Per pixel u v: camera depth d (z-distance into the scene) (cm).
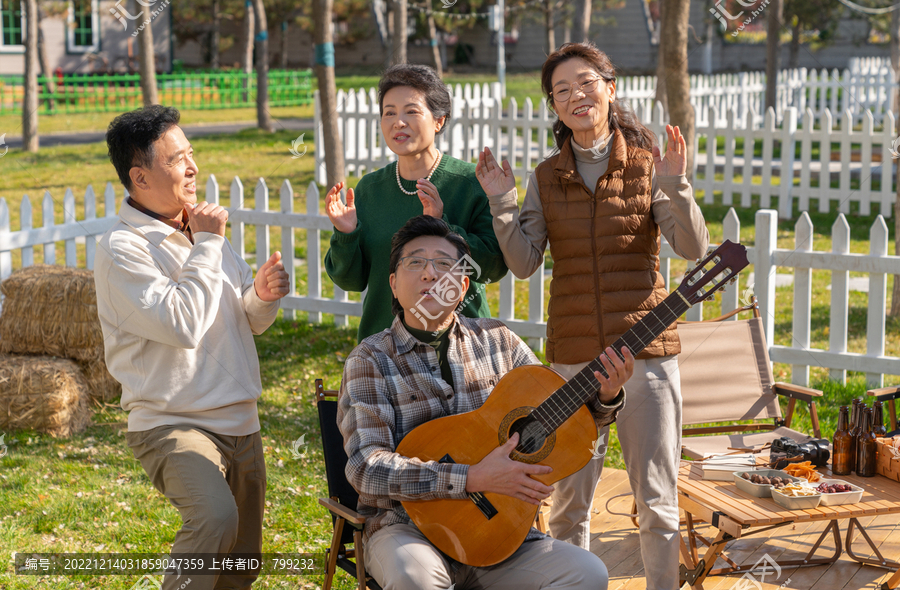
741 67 2434
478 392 248
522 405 239
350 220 279
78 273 504
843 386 507
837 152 1355
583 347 268
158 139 236
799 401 486
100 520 360
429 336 243
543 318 579
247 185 1146
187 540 225
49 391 451
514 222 267
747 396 378
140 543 342
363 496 241
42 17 2003
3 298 528
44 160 1366
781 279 769
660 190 265
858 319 639
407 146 282
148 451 237
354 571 249
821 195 1016
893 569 304
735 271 240
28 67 1409
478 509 229
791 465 297
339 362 572
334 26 2922
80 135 1694
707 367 378
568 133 275
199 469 230
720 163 1263
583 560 223
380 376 240
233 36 2781
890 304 699
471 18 2320
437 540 228
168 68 2442
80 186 1159
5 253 591
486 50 2884
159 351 237
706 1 2236
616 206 264
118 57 2314
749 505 273
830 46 2345
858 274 786
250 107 2259
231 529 227
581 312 268
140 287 231
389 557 222
